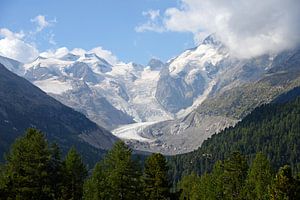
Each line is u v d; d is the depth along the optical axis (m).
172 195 70.12
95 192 73.88
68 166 70.06
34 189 60.03
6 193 60.19
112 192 70.56
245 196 94.75
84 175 72.38
